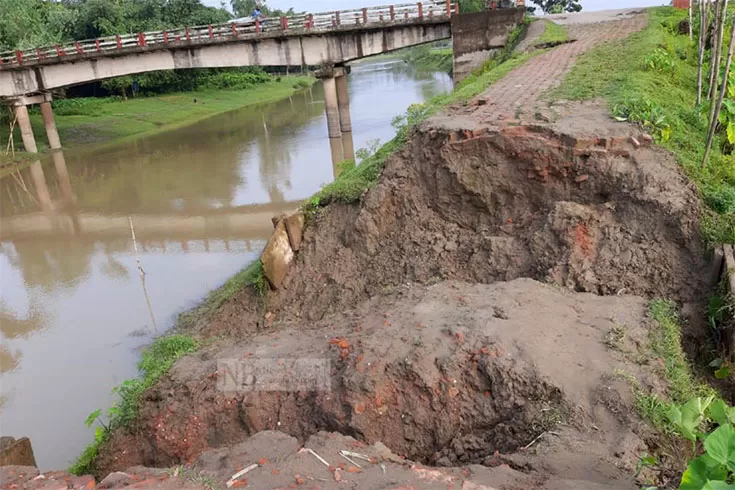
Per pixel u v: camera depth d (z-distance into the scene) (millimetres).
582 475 5152
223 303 12484
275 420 7328
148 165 28625
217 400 7734
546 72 17344
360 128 33219
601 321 7730
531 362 6637
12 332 13344
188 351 10305
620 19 27203
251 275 12570
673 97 14383
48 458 9273
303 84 63312
